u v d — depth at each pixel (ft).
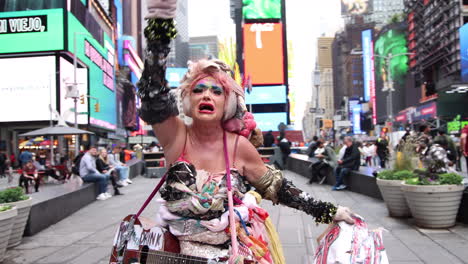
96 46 162.61
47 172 54.65
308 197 7.78
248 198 7.46
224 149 7.29
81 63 143.02
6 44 127.95
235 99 7.45
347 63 523.29
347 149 38.47
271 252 7.93
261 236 7.51
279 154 65.72
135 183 52.65
